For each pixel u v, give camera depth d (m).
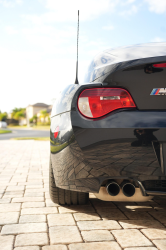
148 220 2.10
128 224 2.02
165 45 2.22
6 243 1.70
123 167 1.68
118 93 1.66
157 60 1.61
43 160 6.02
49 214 2.26
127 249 1.61
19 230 1.92
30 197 2.81
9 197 2.81
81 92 1.74
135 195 1.85
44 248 1.63
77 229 1.93
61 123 1.90
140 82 1.64
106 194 1.88
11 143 12.20
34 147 9.91
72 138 1.75
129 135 1.62
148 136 1.61
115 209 2.38
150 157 1.63
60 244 1.69
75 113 1.75
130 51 2.11
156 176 1.65
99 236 1.80
